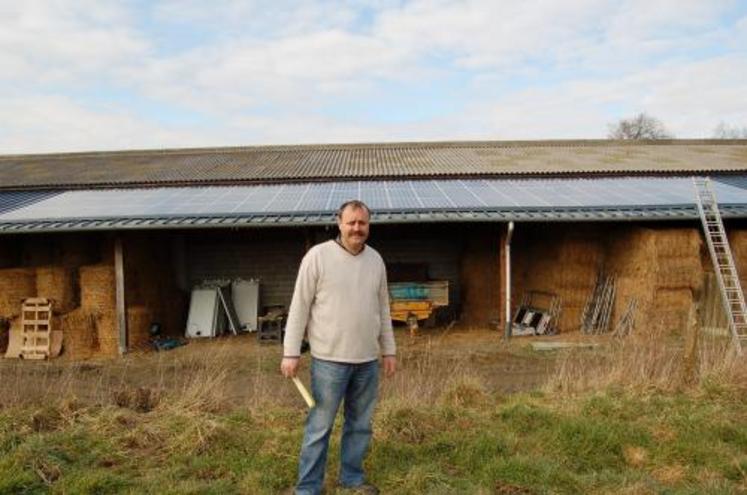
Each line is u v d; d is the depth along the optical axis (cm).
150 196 1499
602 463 490
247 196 1459
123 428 560
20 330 1266
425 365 986
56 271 1272
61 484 448
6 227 1233
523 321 1424
